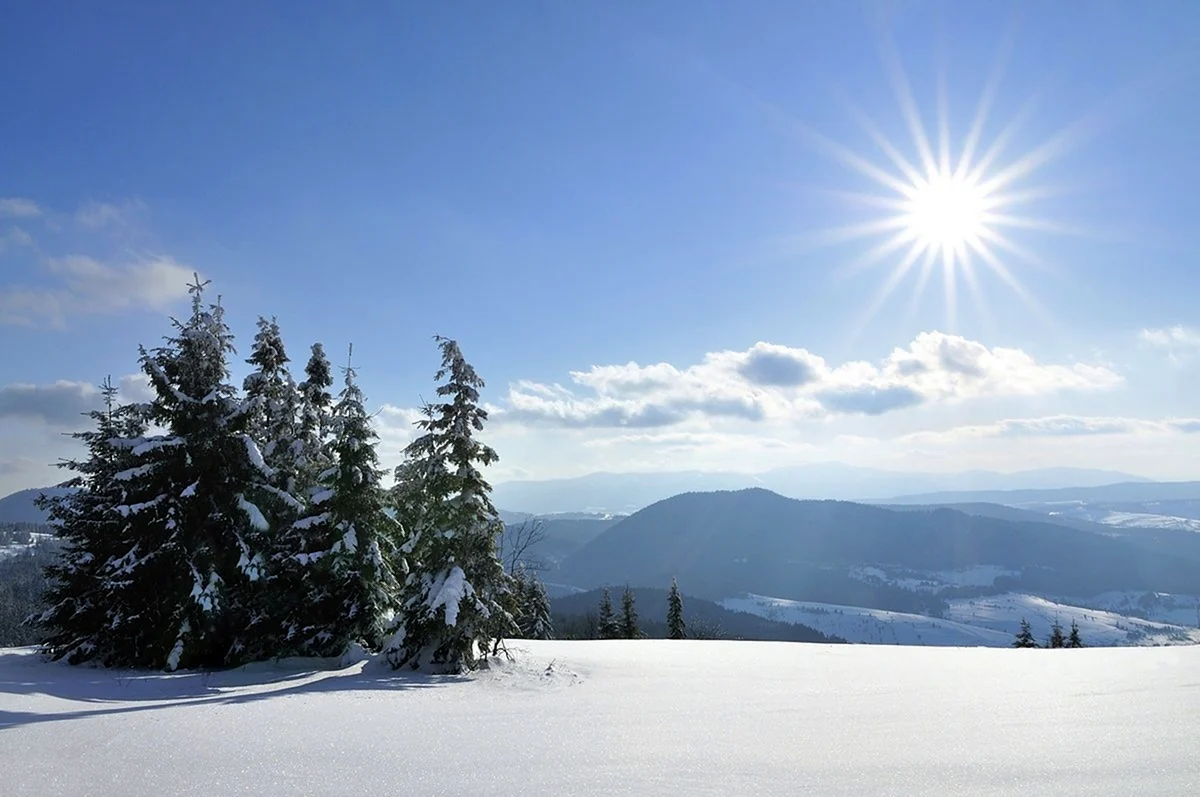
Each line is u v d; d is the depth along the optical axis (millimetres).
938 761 7082
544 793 6184
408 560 19203
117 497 19562
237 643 18328
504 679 15414
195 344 20000
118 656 18391
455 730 9297
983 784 6242
